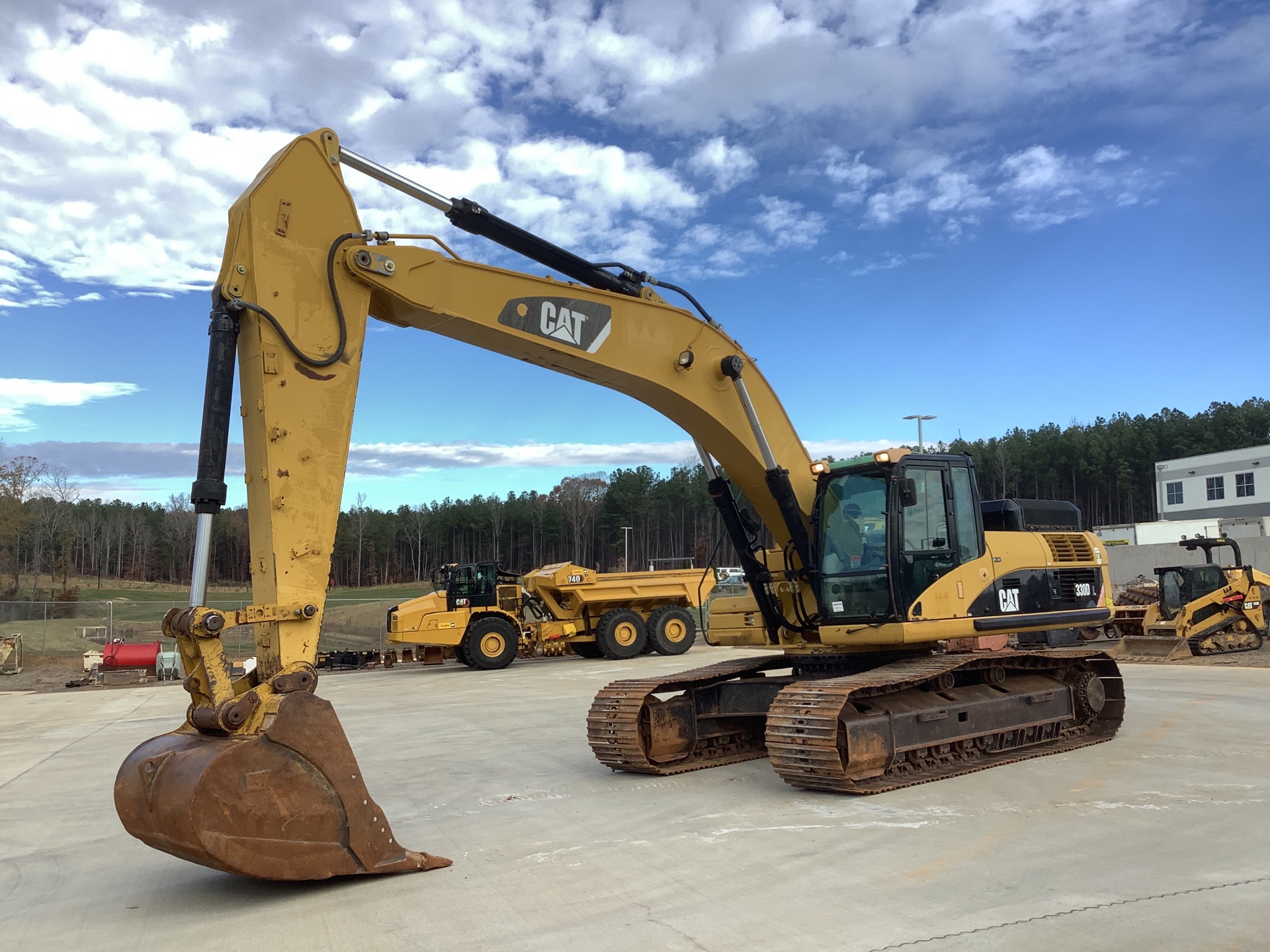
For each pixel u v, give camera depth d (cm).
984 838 586
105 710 1595
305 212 569
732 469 854
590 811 710
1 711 1630
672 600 2356
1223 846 554
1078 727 966
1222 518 4969
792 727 722
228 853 467
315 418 557
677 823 658
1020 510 1005
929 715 794
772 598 903
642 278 759
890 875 515
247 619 510
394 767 930
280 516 535
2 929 492
